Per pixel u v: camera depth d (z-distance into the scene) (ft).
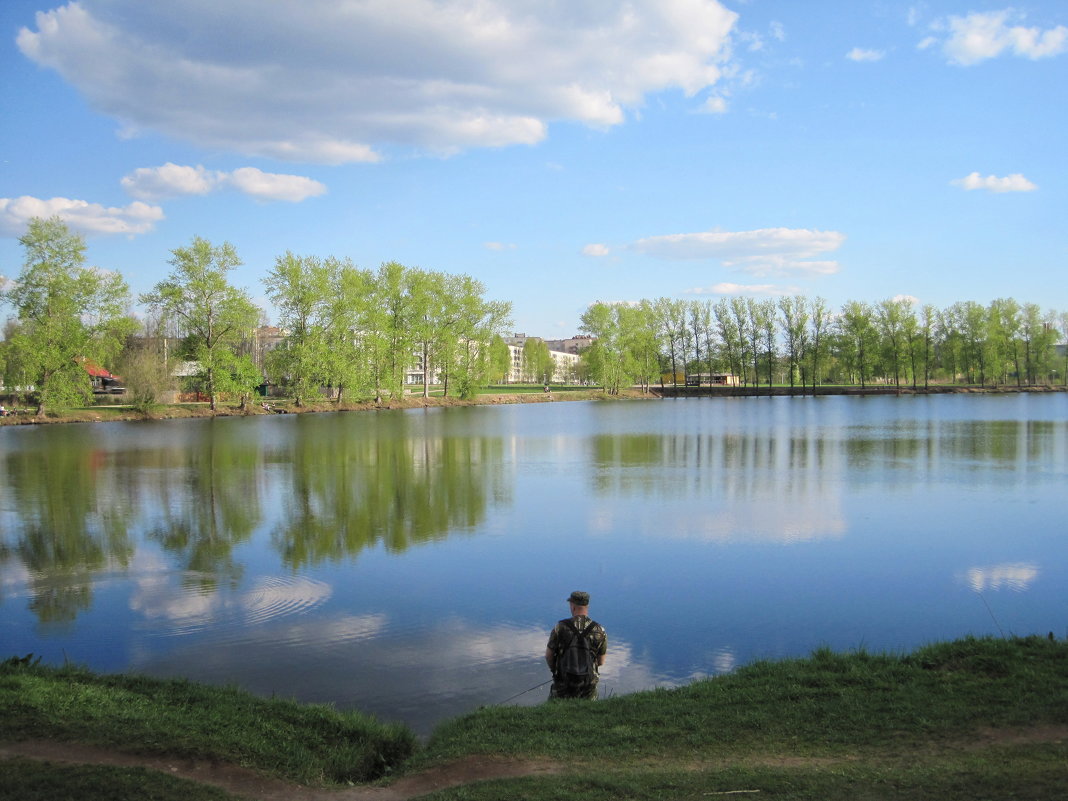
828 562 66.74
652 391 472.85
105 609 52.75
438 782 24.86
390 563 65.98
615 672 42.47
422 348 325.01
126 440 172.76
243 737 28.30
